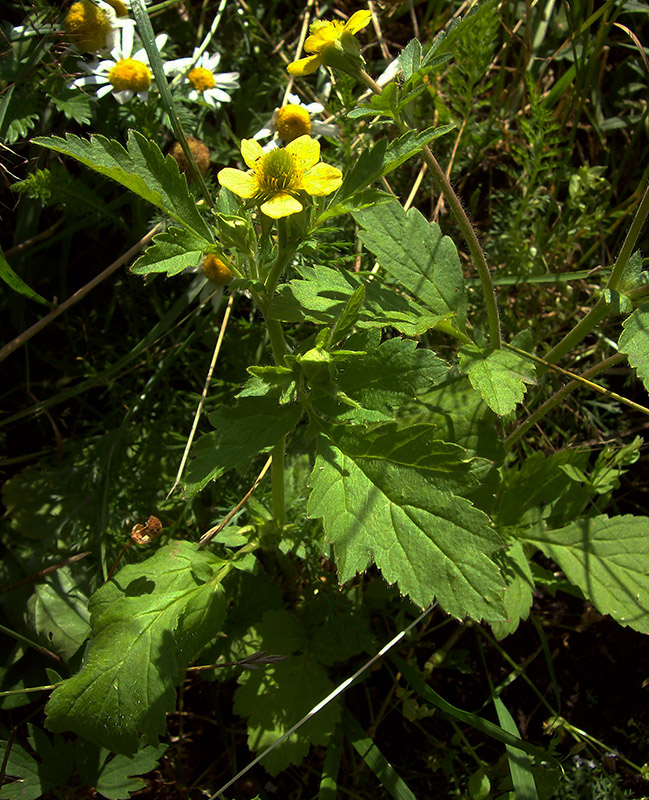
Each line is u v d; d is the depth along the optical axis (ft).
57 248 0.74
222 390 0.72
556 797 0.58
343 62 0.45
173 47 0.75
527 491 0.60
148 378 0.74
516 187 0.79
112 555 0.62
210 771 0.59
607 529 0.58
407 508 0.42
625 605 0.55
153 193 0.40
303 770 0.59
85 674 0.48
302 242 0.43
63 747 0.54
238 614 0.60
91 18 0.63
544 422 0.74
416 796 0.59
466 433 0.57
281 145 0.70
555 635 0.66
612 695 0.63
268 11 0.85
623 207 0.77
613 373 0.72
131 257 0.71
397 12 0.83
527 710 0.63
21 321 0.71
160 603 0.51
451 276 0.52
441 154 0.79
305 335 0.73
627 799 0.59
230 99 0.74
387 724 0.62
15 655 0.59
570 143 0.76
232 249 0.45
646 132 0.80
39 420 0.70
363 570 0.42
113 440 0.67
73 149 0.39
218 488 0.65
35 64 0.63
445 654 0.62
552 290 0.77
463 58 0.71
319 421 0.44
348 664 0.61
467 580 0.41
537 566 0.62
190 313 0.70
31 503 0.66
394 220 0.53
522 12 0.83
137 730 0.47
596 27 0.82
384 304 0.50
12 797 0.51
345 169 0.71
